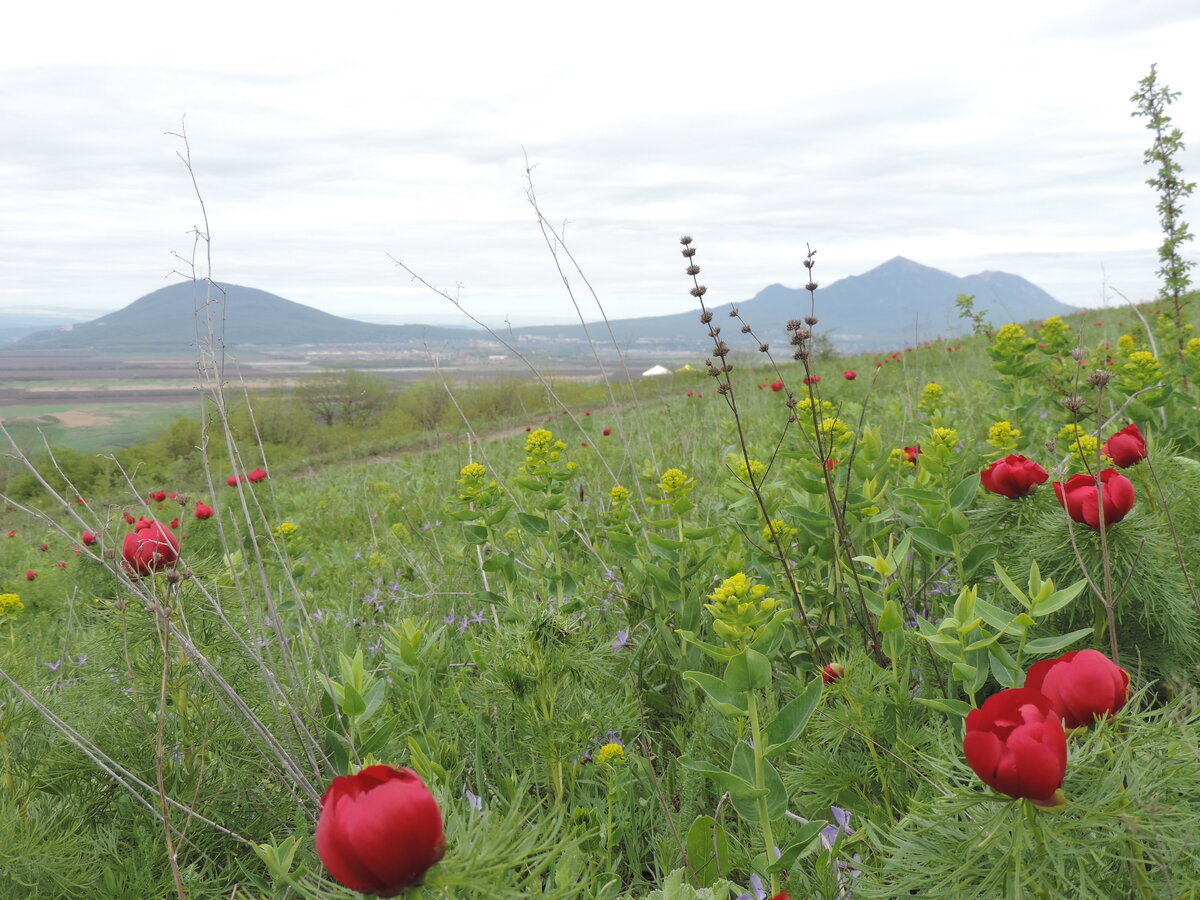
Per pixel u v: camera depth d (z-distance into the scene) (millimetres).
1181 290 6230
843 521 2861
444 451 12555
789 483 3840
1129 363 3754
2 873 1751
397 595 4418
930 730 1970
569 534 3660
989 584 2639
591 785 2336
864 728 2037
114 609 2432
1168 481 2701
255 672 2492
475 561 4578
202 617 2416
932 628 2096
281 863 1666
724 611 1736
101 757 2061
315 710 2396
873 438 3180
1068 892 1226
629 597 3430
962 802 1217
